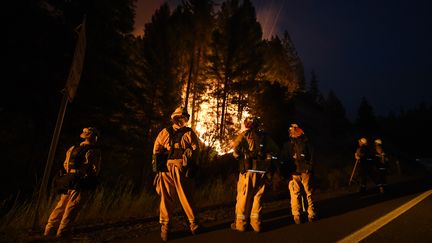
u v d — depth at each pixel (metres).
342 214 5.81
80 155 4.52
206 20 33.94
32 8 13.12
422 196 8.11
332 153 34.59
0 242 4.11
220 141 19.84
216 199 9.04
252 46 30.77
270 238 4.19
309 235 4.30
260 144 4.77
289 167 5.40
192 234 4.47
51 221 4.45
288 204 7.41
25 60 13.31
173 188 4.39
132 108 20.17
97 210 6.25
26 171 12.98
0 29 12.59
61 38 14.19
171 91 25.16
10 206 7.95
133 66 22.16
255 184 4.65
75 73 5.21
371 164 9.70
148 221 5.67
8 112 13.81
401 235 4.23
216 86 30.61
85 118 14.95
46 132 13.86
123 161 18.73
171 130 4.55
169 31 29.95
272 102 26.88
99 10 15.16
